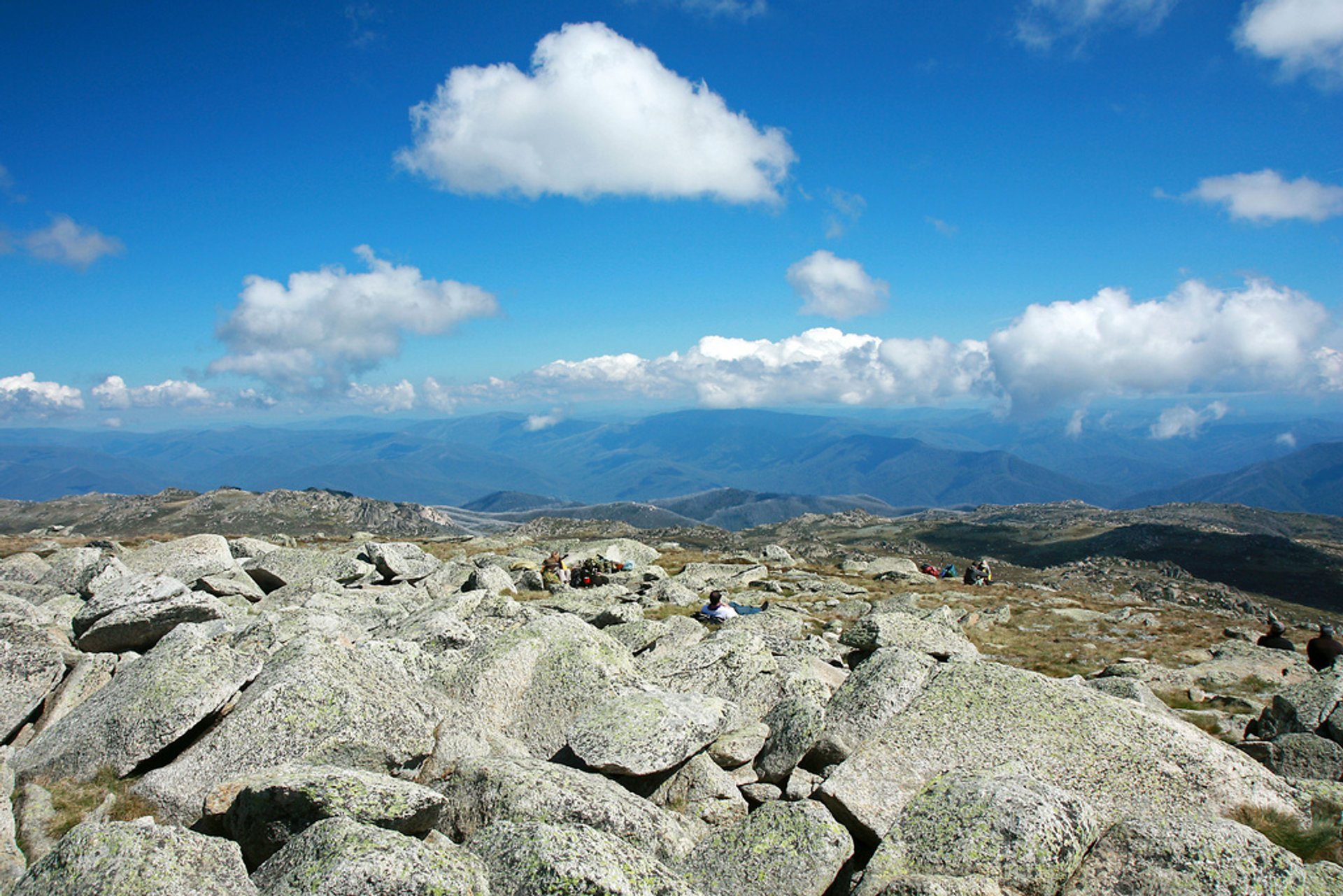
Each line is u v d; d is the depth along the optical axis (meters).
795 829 12.45
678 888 10.22
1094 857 10.56
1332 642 27.92
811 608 40.25
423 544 75.88
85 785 13.78
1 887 10.83
